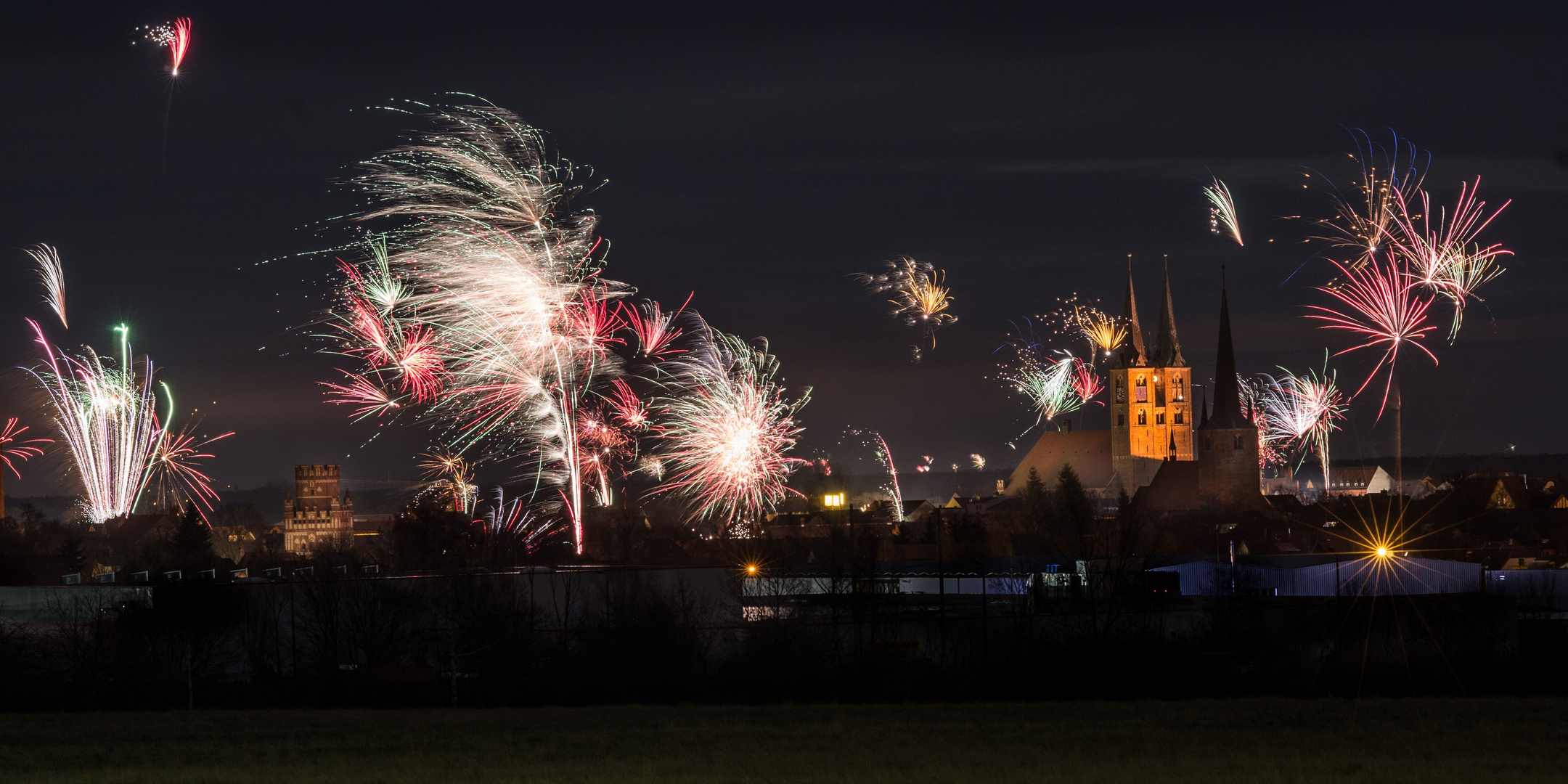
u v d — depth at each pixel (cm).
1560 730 5300
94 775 4666
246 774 4669
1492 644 8250
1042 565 12294
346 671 8638
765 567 12294
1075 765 4591
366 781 4488
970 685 7431
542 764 4800
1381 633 8562
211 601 9544
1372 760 4628
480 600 9212
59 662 8769
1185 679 7525
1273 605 9288
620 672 7956
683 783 4362
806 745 5159
